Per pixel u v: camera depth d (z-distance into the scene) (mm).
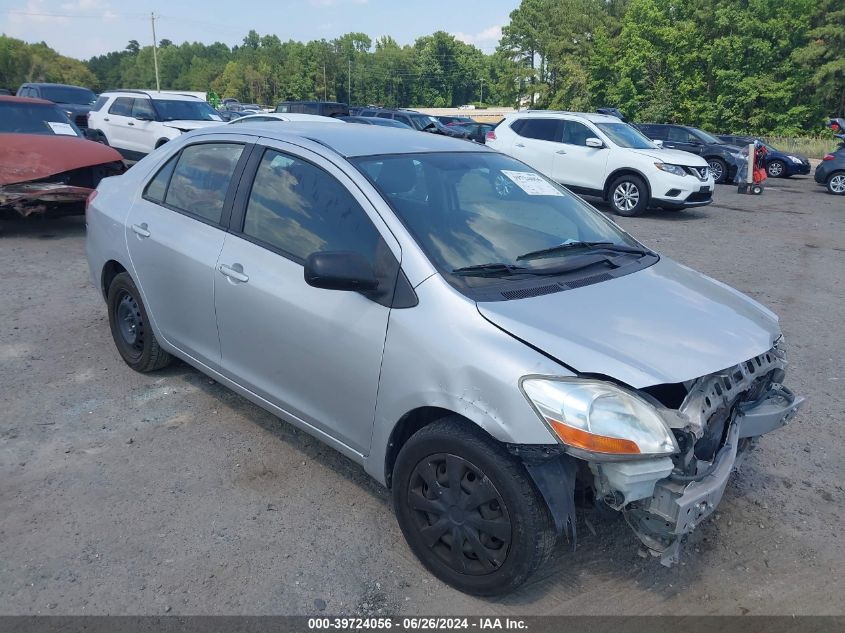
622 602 2906
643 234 11484
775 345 3336
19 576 2932
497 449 2684
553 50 69688
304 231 3455
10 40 114750
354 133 3934
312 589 2914
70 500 3469
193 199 4188
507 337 2707
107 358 5215
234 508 3447
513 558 2686
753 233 11852
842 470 4020
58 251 8578
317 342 3264
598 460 2473
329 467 3842
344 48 132875
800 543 3342
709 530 3416
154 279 4328
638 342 2775
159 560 3057
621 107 44219
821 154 31859
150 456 3898
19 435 4074
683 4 43125
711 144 21031
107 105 16312
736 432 3027
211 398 4617
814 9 39594
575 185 14117
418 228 3148
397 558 3121
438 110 95625
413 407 2889
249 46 176625
